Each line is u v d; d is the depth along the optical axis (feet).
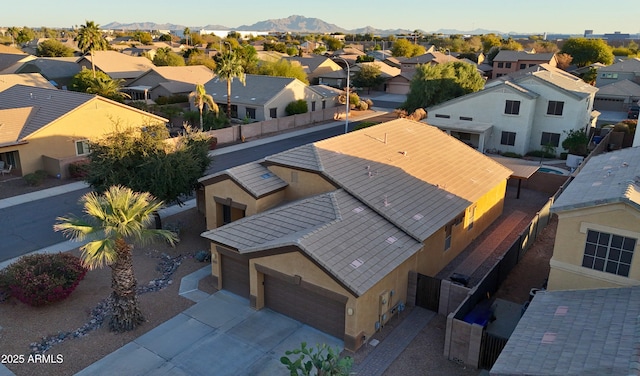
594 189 54.65
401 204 72.33
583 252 51.26
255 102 194.59
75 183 119.24
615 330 41.65
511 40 500.74
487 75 351.05
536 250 83.05
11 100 149.07
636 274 48.60
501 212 104.53
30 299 61.77
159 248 82.99
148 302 65.46
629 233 47.93
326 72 323.37
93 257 53.78
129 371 51.60
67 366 52.21
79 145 133.69
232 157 147.23
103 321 60.80
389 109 247.09
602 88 234.17
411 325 61.21
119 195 55.77
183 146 88.28
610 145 158.51
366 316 56.39
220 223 81.92
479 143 153.28
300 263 57.52
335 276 53.67
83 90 214.28
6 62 266.98
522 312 60.18
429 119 167.22
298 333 58.90
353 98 236.84
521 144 155.22
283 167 78.02
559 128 153.38
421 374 51.80
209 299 66.49
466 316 57.36
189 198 108.78
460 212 77.71
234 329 59.47
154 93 228.84
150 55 354.95
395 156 87.45
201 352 54.95
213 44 483.10
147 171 83.76
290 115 203.72
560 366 38.50
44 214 98.12
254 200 74.23
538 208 108.37
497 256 83.66
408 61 357.00
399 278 62.90
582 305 48.08
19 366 51.96
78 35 246.27
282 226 65.26
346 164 77.92
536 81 154.30
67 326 59.72
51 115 130.82
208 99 178.40
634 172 57.88
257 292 63.10
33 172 124.47
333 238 59.57
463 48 537.24
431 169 88.43
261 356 54.44
